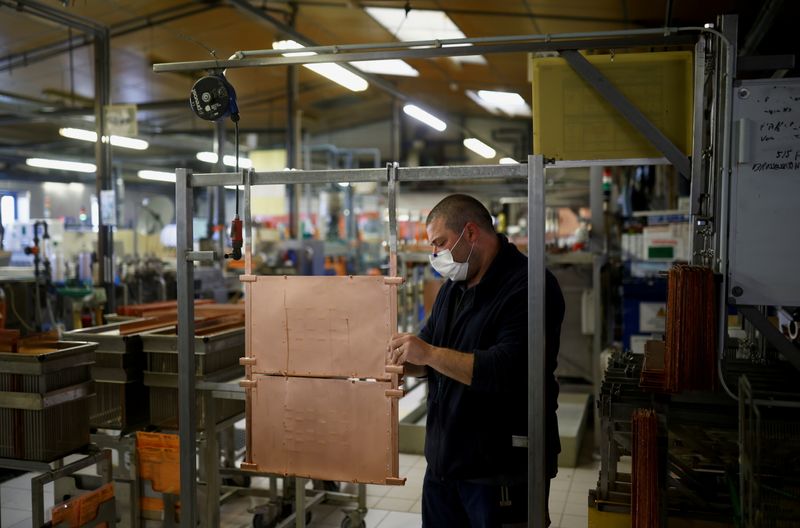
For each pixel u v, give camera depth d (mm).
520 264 2207
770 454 2236
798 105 2172
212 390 2566
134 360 3398
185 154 17359
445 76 12422
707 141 2842
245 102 14289
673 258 5949
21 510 4098
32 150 14844
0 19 7535
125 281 7773
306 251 9562
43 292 6750
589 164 2480
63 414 3076
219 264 8867
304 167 14883
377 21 8773
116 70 10602
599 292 5617
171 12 8250
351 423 2320
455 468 2143
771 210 2203
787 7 3264
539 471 2027
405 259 6574
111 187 6535
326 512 4164
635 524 2338
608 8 6234
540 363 2012
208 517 3277
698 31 2377
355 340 2291
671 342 2223
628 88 2416
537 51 2486
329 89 14109
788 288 2205
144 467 3295
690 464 3047
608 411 2771
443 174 2137
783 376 2789
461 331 2217
